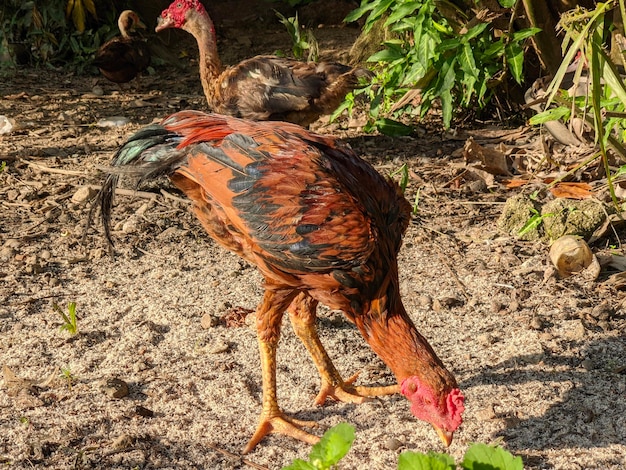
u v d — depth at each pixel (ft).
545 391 7.85
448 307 8.63
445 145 11.14
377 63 12.86
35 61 15.16
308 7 17.25
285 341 8.36
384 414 7.78
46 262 9.17
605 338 8.28
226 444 7.59
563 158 10.30
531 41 11.44
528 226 9.32
